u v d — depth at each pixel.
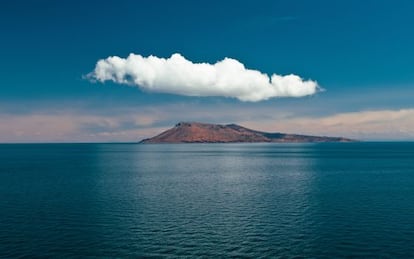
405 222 59.94
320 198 82.12
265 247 48.06
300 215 65.50
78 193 90.19
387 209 69.88
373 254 45.41
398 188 97.31
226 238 51.88
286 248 47.69
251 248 47.75
